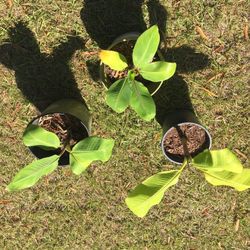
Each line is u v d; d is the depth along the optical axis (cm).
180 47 223
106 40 222
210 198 243
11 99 229
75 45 223
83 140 187
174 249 247
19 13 220
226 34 223
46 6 220
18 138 234
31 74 227
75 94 229
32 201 243
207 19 221
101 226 246
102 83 216
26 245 247
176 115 217
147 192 183
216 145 236
